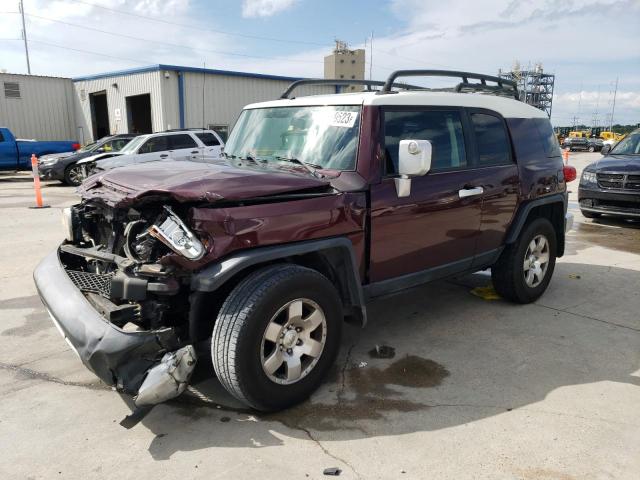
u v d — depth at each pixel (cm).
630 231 924
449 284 599
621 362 403
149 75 2202
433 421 319
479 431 309
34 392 352
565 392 356
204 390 354
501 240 484
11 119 2572
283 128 418
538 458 283
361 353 417
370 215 362
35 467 275
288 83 2530
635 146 1054
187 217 296
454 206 421
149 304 302
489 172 455
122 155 1403
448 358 408
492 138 470
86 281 338
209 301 324
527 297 526
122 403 339
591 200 982
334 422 318
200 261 289
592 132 7131
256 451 289
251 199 307
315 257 357
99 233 379
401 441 299
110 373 286
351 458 283
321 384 364
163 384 277
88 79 2594
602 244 817
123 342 278
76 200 1298
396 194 375
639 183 916
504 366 395
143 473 270
